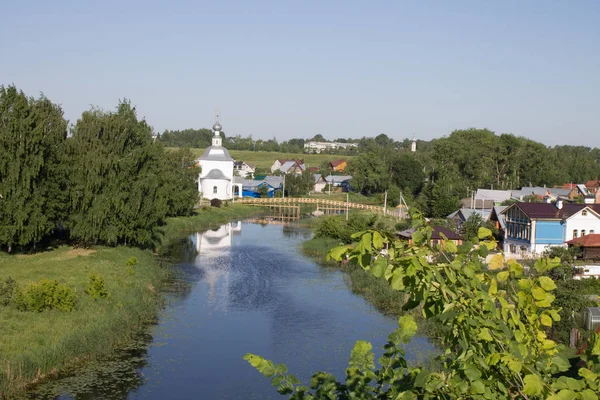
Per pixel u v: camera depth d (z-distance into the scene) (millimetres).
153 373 25672
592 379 4871
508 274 5910
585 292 32438
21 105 43406
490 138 122375
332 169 168500
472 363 5012
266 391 24266
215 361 27406
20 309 29312
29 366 23719
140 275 41469
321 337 31062
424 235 5516
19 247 47156
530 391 4625
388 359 6609
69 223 47719
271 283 44250
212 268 49750
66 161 47062
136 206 49000
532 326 5566
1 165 42094
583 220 49375
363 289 41875
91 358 26766
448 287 5188
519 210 51594
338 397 6805
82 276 37594
